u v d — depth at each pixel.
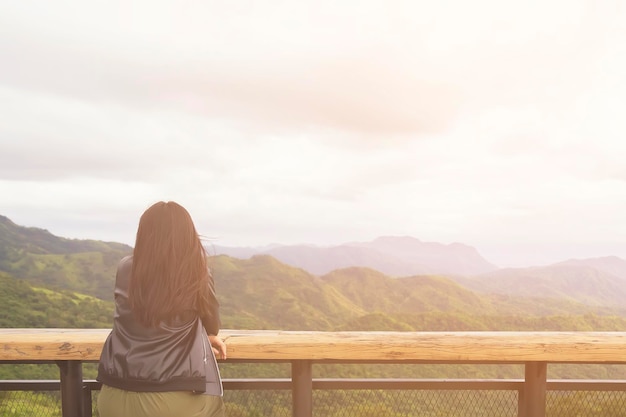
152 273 1.54
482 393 2.03
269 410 2.04
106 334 2.03
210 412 1.58
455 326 92.38
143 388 1.49
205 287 1.61
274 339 1.96
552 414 2.01
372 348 1.95
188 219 1.63
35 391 2.02
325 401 2.02
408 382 2.02
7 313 50.62
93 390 2.03
